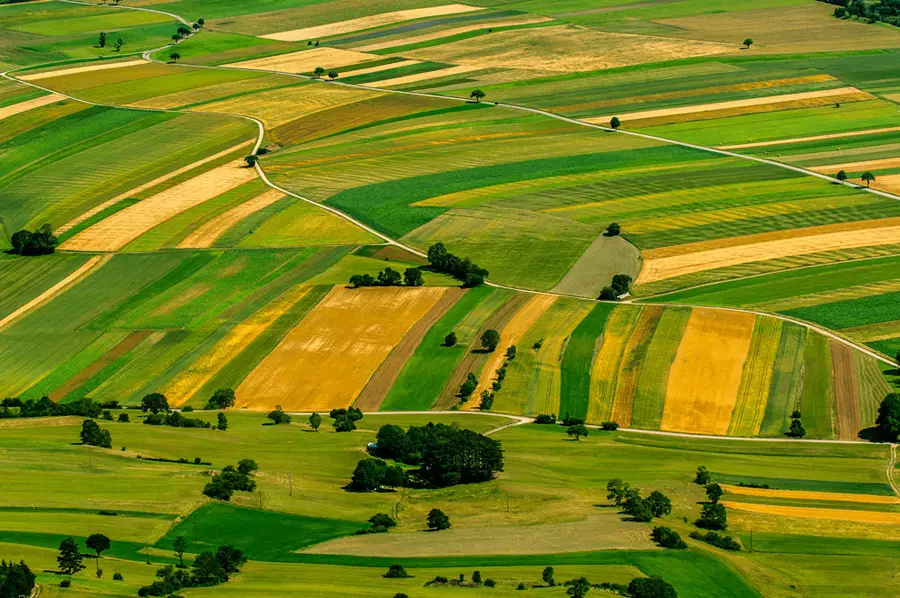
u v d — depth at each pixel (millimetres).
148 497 170375
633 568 151750
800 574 156375
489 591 140500
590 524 167625
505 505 176000
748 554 162000
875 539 168125
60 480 176125
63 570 140625
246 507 170375
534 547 159000
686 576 151125
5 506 164250
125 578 141125
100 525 159000
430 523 166625
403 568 149375
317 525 166625
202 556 146250
